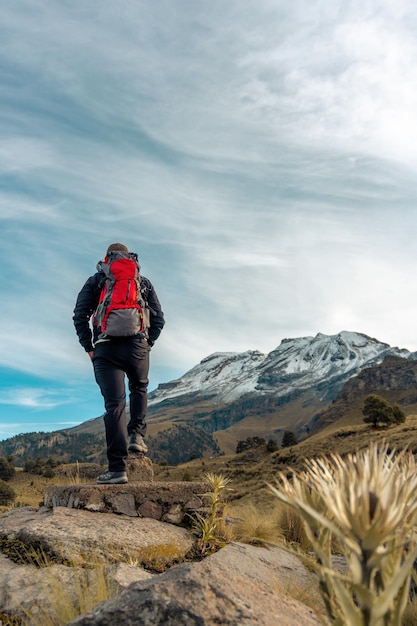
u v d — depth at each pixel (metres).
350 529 0.85
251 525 4.99
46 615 2.44
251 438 158.00
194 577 1.78
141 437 5.30
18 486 128.88
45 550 3.37
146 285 5.16
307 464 1.05
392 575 0.93
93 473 8.76
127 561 3.45
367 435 81.25
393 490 0.86
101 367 4.74
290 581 3.05
